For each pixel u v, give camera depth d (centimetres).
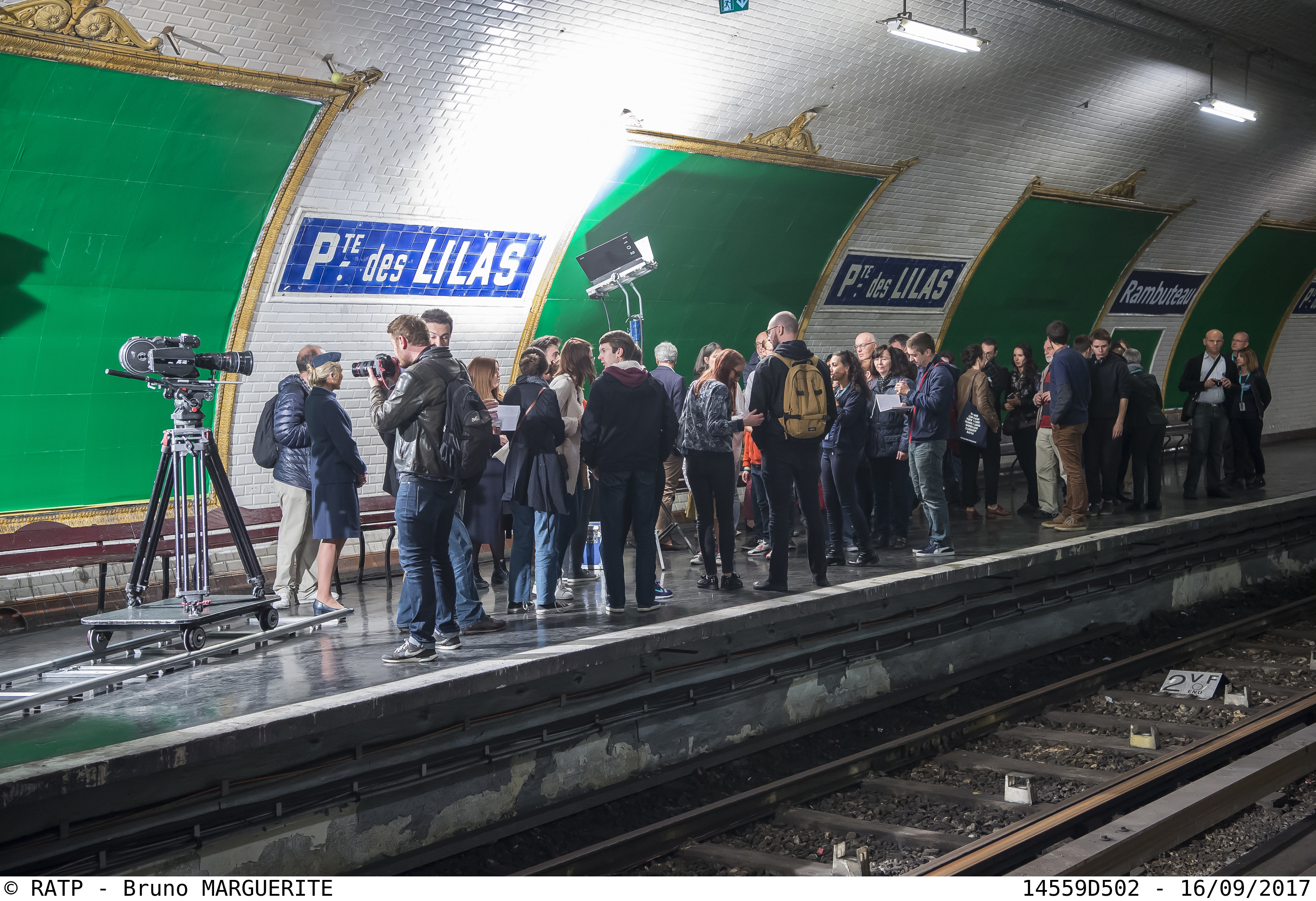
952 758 679
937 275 1477
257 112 765
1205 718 744
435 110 851
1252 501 1212
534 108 904
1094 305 1783
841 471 858
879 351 968
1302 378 2328
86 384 798
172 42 697
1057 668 902
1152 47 1280
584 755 626
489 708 585
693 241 1148
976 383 1118
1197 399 1255
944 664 854
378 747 535
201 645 612
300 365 762
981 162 1352
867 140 1190
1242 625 969
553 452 710
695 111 1011
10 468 777
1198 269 1914
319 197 846
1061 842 543
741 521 1126
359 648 642
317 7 732
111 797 445
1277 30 1308
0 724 489
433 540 595
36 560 747
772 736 716
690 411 773
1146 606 1040
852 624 788
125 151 729
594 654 611
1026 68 1213
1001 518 1158
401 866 527
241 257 839
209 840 470
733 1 891
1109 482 1125
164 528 845
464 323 1014
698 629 667
